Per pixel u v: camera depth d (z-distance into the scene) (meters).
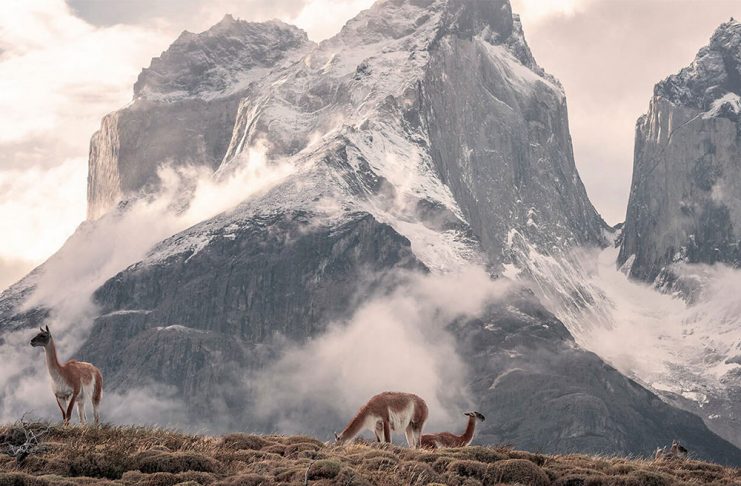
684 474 48.34
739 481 46.75
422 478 42.75
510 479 43.88
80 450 43.34
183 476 40.47
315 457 45.84
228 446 48.56
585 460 50.50
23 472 40.62
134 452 44.62
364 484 40.53
